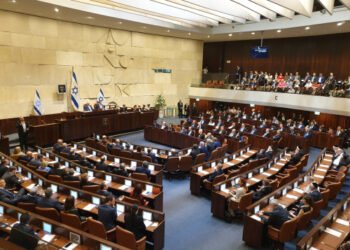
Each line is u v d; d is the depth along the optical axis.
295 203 7.55
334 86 16.67
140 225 5.57
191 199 9.41
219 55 26.42
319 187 8.48
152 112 19.36
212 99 22.72
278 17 17.05
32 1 12.34
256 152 12.44
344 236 5.70
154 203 7.49
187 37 22.77
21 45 14.73
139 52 20.59
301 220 6.50
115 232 5.57
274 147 14.15
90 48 17.81
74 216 5.48
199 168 9.94
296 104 17.81
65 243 4.88
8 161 8.85
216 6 12.98
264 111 21.16
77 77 17.41
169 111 23.36
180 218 8.12
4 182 7.45
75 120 14.62
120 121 17.25
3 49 14.12
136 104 21.16
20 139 12.51
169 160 10.68
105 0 13.08
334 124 17.16
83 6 13.91
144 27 18.33
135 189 7.54
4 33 14.05
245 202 7.51
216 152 12.27
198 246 6.76
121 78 19.89
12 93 14.69
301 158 11.30
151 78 21.78
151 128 16.36
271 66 23.30
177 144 15.12
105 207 5.83
